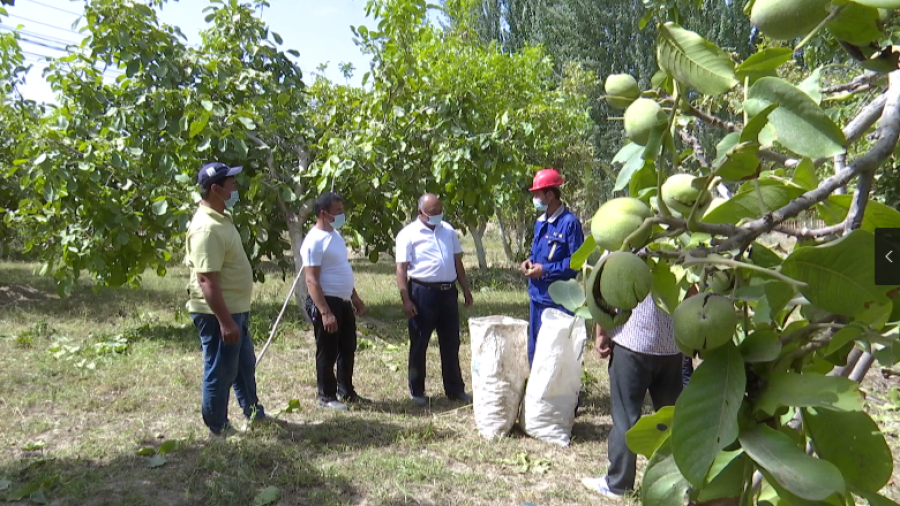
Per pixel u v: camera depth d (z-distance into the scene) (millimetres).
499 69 14633
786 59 800
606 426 5465
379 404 5871
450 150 8367
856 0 682
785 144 755
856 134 824
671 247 976
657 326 3732
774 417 755
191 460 4461
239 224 8109
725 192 1065
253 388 5180
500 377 5043
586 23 25516
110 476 4203
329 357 5648
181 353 7418
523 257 18734
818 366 857
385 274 16703
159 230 8258
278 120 8883
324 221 5578
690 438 712
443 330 6035
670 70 768
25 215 8164
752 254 888
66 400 5641
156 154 7941
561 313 5270
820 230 771
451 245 6016
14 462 4367
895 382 6180
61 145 7422
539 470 4461
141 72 7914
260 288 12672
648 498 848
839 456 778
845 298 740
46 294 11391
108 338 7840
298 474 4258
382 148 8227
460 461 4645
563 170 13750
